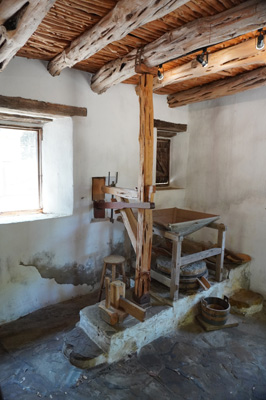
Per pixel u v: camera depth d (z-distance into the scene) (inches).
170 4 71.9
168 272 136.7
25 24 71.8
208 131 189.6
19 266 132.6
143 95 117.0
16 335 122.9
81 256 155.8
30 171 159.2
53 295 147.6
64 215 149.7
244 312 149.6
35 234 136.0
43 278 142.3
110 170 162.9
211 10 90.1
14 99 122.0
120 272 163.5
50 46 113.3
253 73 140.8
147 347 119.4
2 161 148.7
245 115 166.9
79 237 153.6
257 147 162.4
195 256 135.8
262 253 164.2
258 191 163.8
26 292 136.8
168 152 214.5
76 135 145.2
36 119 148.3
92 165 154.2
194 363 111.3
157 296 135.0
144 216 119.8
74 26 97.7
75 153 145.9
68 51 110.8
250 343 125.9
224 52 116.1
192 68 127.3
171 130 196.7
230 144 176.7
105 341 107.8
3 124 144.0
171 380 102.1
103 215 153.6
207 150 191.3
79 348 109.9
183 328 134.7
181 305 133.9
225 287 156.9
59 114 137.0
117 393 95.3
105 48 116.0
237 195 175.2
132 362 110.3
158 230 135.9
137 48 116.0
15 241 129.7
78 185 149.4
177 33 99.2
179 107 196.9
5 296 129.5
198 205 201.0
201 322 137.1
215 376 105.2
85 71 144.7
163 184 213.6
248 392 98.4
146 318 118.3
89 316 119.0
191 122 201.0
